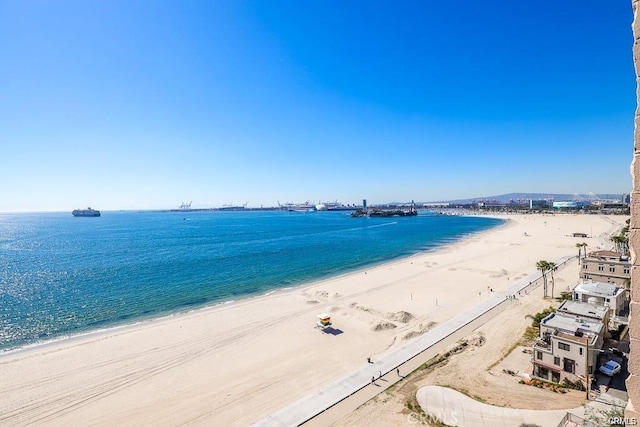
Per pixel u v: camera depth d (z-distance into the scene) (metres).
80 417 33.12
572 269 86.19
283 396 35.59
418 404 32.09
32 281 87.50
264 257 121.81
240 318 58.91
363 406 32.41
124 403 35.19
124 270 100.12
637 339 8.69
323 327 53.66
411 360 40.59
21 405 35.00
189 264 109.00
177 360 44.09
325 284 82.56
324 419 30.86
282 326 55.06
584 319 40.19
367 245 152.62
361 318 57.88
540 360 36.28
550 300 61.19
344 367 41.03
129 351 46.59
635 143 8.58
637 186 8.52
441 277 86.25
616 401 30.80
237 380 39.03
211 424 31.72
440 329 49.47
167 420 32.44
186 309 66.81
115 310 65.94
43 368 42.16
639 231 8.52
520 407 30.91
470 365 39.00
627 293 52.97
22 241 176.88
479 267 96.12
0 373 41.03
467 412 30.50
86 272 97.69
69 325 58.34
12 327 57.41
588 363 33.41
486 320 52.53
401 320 56.12
